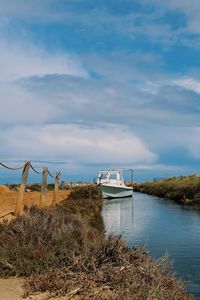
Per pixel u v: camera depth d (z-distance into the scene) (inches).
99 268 327.9
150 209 1518.2
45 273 315.0
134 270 326.0
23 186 653.9
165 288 314.0
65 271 321.1
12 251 350.6
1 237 387.5
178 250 687.7
